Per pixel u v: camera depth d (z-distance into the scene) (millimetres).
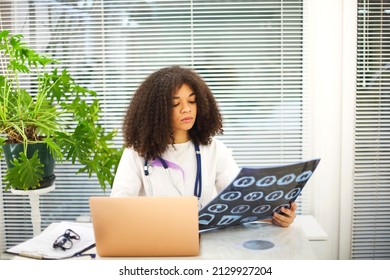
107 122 2303
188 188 1518
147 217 1053
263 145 2289
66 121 2264
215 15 2229
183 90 1417
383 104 2188
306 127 2273
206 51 2250
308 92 2246
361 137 2207
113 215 1055
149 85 1456
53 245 1298
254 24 2221
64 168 2355
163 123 1423
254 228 1349
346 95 2148
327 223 2252
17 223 2396
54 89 1918
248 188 1161
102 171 1942
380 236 2270
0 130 1799
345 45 2119
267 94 2271
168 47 2256
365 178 2229
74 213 2375
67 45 2273
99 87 2301
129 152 1543
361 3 2145
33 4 2252
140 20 2252
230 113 2281
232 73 2262
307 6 2197
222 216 1245
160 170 1503
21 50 1820
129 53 2277
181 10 2234
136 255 1089
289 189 1261
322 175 2225
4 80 1847
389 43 2174
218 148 1610
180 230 1062
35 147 1799
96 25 2270
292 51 2262
